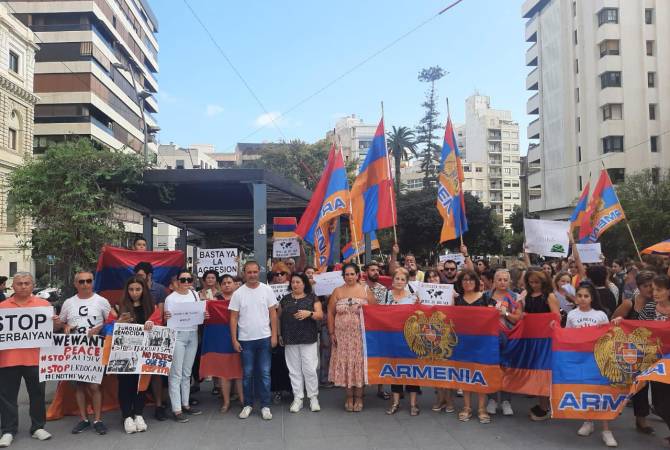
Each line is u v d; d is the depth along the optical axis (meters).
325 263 9.90
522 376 6.96
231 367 7.50
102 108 51.03
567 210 52.53
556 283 8.35
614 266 12.84
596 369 6.22
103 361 6.57
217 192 14.30
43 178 11.17
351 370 7.29
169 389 7.07
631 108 45.00
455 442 6.07
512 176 110.25
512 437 6.25
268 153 54.59
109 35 54.38
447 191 10.36
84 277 6.77
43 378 6.46
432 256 48.25
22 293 6.44
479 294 7.39
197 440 6.27
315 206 9.38
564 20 51.38
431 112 62.28
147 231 16.31
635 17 45.28
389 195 9.57
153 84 70.00
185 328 7.13
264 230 11.41
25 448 6.07
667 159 44.78
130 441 6.27
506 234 69.06
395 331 7.36
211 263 11.00
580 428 6.45
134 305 6.93
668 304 6.33
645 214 31.84
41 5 48.41
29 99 35.38
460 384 7.00
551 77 53.72
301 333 7.30
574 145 50.28
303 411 7.42
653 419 6.93
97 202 11.68
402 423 6.83
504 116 111.75
